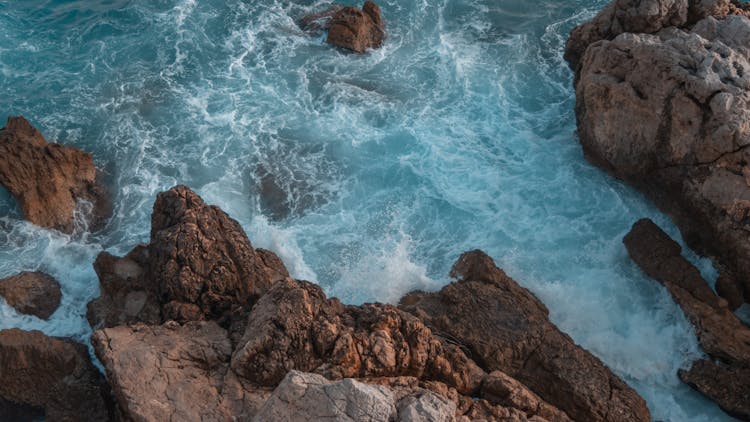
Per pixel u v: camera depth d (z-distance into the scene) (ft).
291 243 75.72
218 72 97.66
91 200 80.79
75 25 105.60
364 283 71.97
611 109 77.20
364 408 44.98
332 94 93.97
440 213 79.05
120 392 53.67
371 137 88.22
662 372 64.85
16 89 95.25
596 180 81.87
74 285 72.54
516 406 56.49
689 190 72.69
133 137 88.38
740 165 68.74
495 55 99.71
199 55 100.22
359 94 93.86
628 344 66.49
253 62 99.09
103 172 84.33
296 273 72.95
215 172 83.97
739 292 69.41
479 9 108.17
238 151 86.53
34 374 61.62
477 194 80.94
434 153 85.66
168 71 97.71
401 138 87.92
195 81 96.37
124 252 75.87
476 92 94.12
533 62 98.43
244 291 65.21
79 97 94.12
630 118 75.87
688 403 63.16
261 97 93.81
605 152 79.87
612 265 72.84
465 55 99.66
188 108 92.27
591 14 106.11
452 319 64.85
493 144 86.99
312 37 103.71
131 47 101.60
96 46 101.91
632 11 84.43
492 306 65.57
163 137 88.53
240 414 52.31
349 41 100.32
